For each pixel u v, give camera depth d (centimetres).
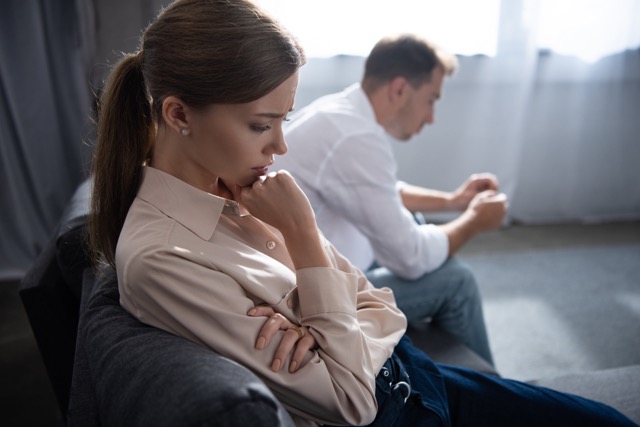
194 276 65
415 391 85
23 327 192
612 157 287
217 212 73
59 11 206
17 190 219
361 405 70
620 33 256
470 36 246
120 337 67
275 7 223
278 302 72
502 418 90
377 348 81
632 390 106
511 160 270
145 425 54
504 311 204
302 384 66
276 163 130
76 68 212
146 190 75
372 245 133
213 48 64
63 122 220
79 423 69
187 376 55
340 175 125
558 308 206
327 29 232
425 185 276
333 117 128
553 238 271
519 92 257
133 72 76
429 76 137
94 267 89
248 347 65
